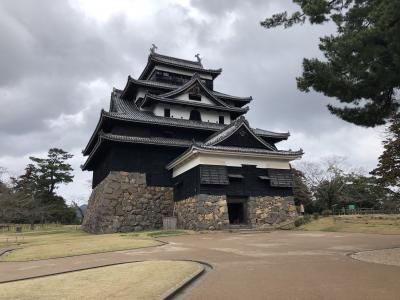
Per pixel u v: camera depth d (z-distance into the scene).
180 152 30.38
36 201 50.88
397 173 27.19
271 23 11.45
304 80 11.24
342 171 50.06
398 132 26.94
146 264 9.61
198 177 24.23
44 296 6.42
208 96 35.03
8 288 7.27
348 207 38.84
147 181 28.59
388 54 9.64
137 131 29.81
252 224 24.84
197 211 23.69
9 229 43.34
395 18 8.94
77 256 13.03
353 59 10.17
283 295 6.19
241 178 25.44
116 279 7.76
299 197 41.41
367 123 11.79
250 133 27.27
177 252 12.75
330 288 6.63
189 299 6.09
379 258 10.22
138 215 27.38
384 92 11.23
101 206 26.95
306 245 14.12
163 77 38.75
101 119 28.55
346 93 10.88
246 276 7.97
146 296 6.16
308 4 10.63
